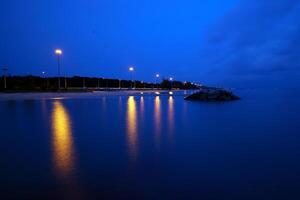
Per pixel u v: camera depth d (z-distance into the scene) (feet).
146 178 19.85
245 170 21.65
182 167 22.44
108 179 19.63
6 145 30.78
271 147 29.91
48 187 18.12
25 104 93.97
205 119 55.47
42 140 33.53
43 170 21.63
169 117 59.31
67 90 193.26
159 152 27.58
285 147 29.91
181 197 16.58
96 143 31.81
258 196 16.72
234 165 23.00
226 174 20.70
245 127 44.93
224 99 128.77
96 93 192.34
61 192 17.33
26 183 18.84
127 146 30.32
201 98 129.90
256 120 54.08
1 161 24.25
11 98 126.31
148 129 42.42
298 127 44.88
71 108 80.33
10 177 20.04
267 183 18.85
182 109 79.97
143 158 25.14
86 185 18.48
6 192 17.33
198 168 22.18
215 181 19.24
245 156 25.95
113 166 22.70
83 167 22.41
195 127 44.60
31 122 50.14
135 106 89.97
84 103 102.22
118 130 41.37
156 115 63.10
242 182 19.02
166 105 96.02
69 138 35.04
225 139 34.55
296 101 123.44
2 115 61.31
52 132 39.40
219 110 76.89
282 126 46.01
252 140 33.81
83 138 34.94
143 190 17.65
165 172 21.18
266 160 24.56
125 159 24.86
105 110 74.90
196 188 17.95
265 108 84.02
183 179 19.63
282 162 23.93
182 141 33.12
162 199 16.30
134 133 38.81
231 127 44.96
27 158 25.12
